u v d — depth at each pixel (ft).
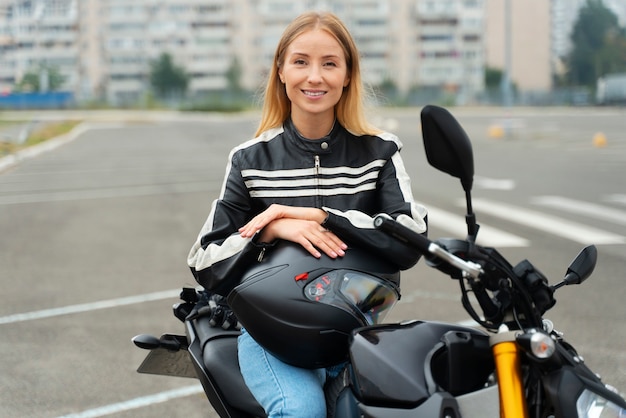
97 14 377.91
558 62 353.10
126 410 13.73
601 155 63.77
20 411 13.67
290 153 8.64
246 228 7.98
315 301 7.45
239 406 8.45
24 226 33.35
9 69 362.33
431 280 22.57
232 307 7.88
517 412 6.20
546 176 48.73
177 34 386.32
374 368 6.81
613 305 19.43
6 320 19.07
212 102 268.00
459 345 6.64
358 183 8.57
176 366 10.29
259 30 388.57
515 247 26.30
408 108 249.96
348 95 8.68
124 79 383.24
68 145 92.84
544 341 6.15
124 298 21.02
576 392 6.11
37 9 364.99
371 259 7.82
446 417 6.36
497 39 369.91
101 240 29.66
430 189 42.47
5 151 77.56
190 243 28.71
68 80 368.89
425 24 383.86
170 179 51.85
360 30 383.45
